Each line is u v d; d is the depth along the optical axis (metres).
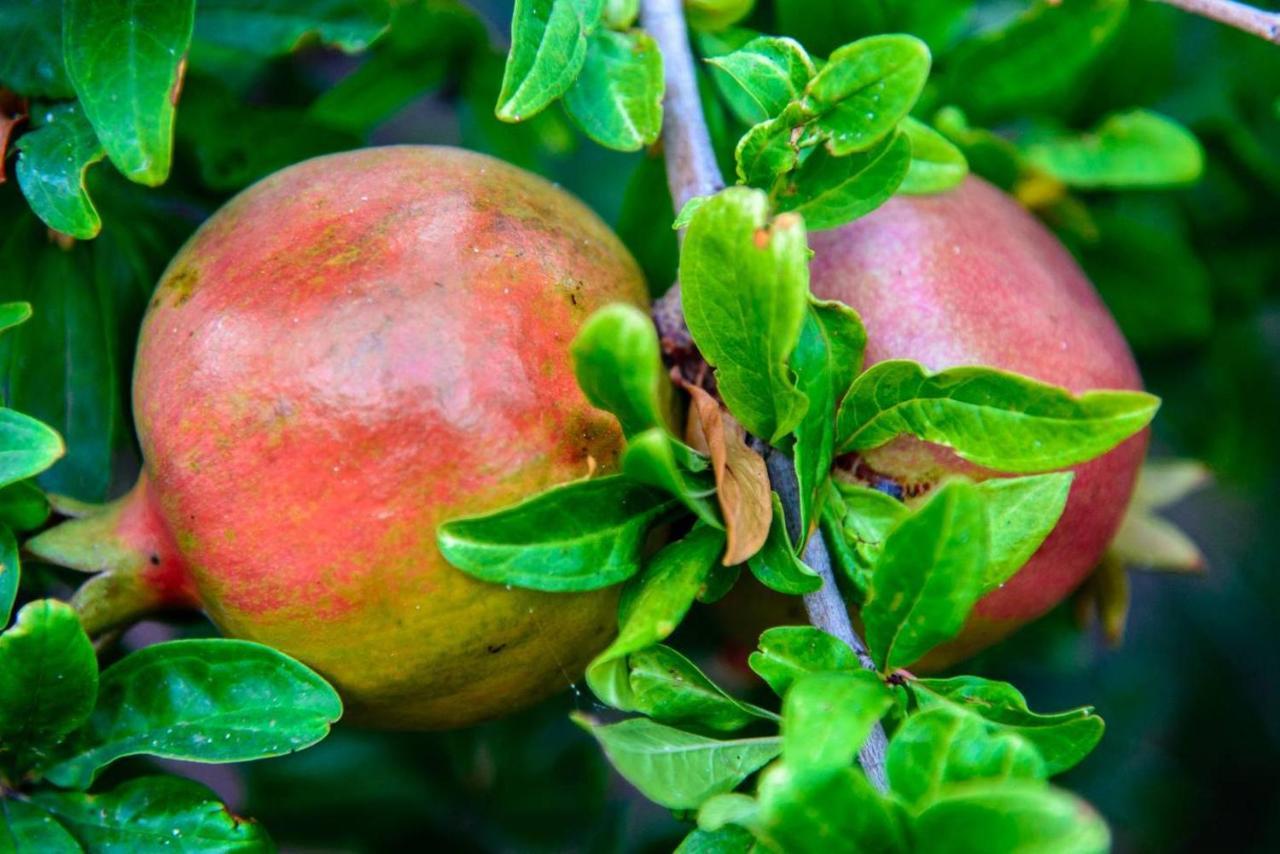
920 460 0.60
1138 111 0.66
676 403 0.60
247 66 0.70
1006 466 0.57
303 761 0.69
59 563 0.59
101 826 0.58
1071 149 0.66
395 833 0.69
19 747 0.58
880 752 0.57
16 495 0.59
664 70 0.61
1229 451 0.71
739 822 0.55
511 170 0.60
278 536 0.57
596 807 0.70
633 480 0.57
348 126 0.68
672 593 0.57
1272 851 0.74
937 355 0.60
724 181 0.64
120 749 0.58
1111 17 0.65
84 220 0.59
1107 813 0.73
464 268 0.58
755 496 0.57
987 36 0.65
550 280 0.59
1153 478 0.67
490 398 0.57
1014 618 0.62
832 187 0.59
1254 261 0.71
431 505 0.57
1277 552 0.78
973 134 0.65
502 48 0.69
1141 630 0.79
